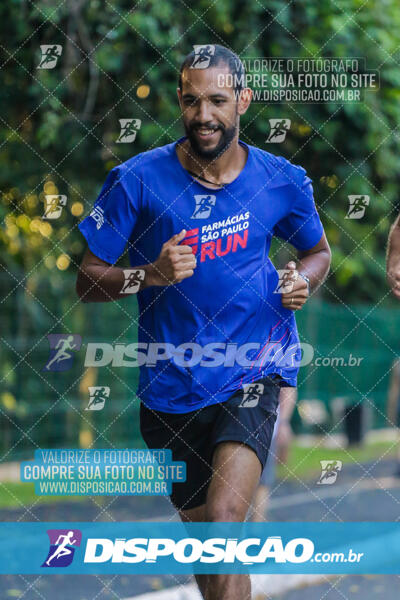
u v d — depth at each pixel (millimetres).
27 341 28969
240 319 10562
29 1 22625
